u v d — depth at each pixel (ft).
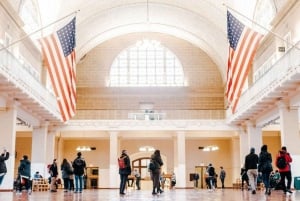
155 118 87.30
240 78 46.14
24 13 62.90
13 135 57.16
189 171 100.63
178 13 85.92
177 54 98.84
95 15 82.89
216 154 101.30
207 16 81.51
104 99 97.14
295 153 57.52
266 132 94.79
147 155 103.09
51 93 72.33
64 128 85.10
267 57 66.59
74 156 100.07
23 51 63.98
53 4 71.31
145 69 99.09
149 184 95.55
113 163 84.53
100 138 98.99
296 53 46.73
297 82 50.49
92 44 95.35
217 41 86.69
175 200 31.91
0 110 57.72
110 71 98.37
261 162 39.68
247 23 72.02
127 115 87.56
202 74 97.86
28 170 50.08
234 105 48.19
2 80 48.85
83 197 37.63
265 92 57.82
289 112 58.44
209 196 40.32
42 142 76.13
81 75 97.60
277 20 57.62
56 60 47.24
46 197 37.68
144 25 94.43
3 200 31.73
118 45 98.99
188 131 89.81
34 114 70.28
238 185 84.02
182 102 97.19
